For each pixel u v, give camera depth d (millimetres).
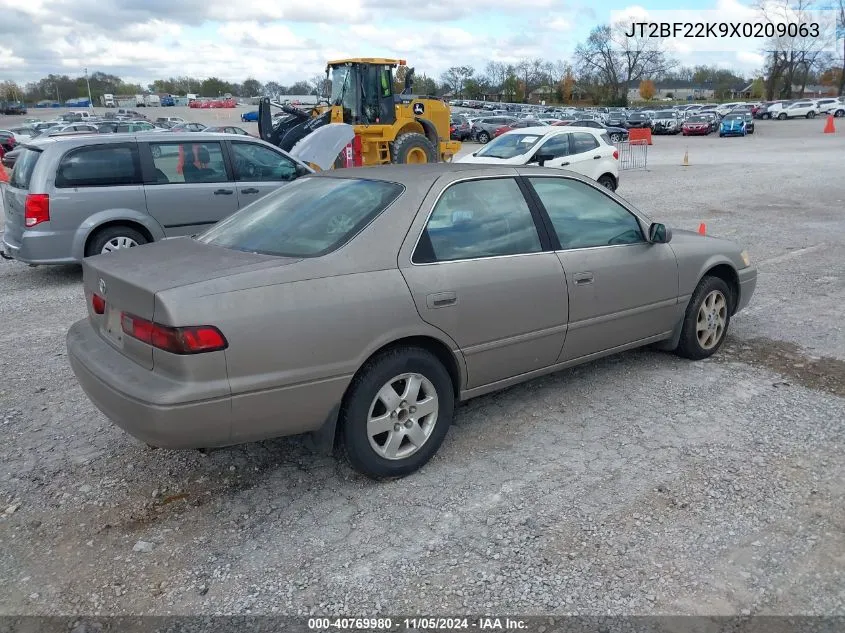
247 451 4129
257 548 3238
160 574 3074
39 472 3939
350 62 17203
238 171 9031
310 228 3770
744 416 4445
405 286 3592
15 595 2949
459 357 3883
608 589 2896
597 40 99250
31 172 8031
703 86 134375
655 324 5000
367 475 3688
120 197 8188
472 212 4031
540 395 4844
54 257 7992
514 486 3693
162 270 3414
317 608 2838
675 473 3771
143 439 3193
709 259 5273
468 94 116062
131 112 68250
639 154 27938
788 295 7379
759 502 3482
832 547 3133
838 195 15539
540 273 4164
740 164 24766
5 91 118375
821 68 93125
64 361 5703
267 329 3178
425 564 3088
